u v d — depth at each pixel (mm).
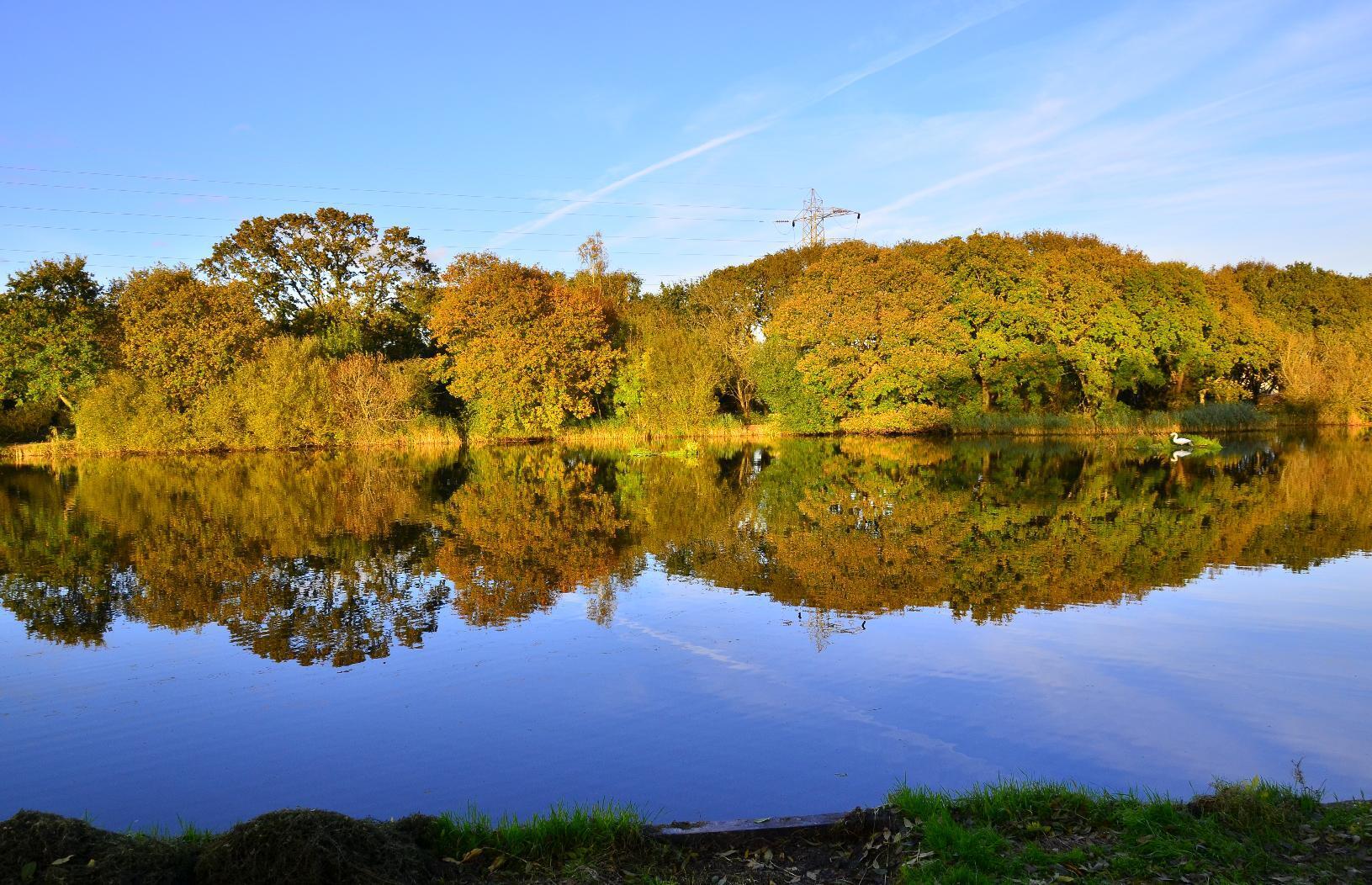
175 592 13617
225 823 6492
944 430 52125
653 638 10883
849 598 12781
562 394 49875
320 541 17984
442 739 7910
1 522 20891
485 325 48906
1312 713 8164
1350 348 52938
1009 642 10477
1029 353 49938
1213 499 22906
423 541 17891
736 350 57219
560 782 6984
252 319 47062
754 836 5613
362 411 47750
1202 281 55062
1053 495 24266
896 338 48469
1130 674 9281
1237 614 11641
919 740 7637
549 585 13891
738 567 15125
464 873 5246
